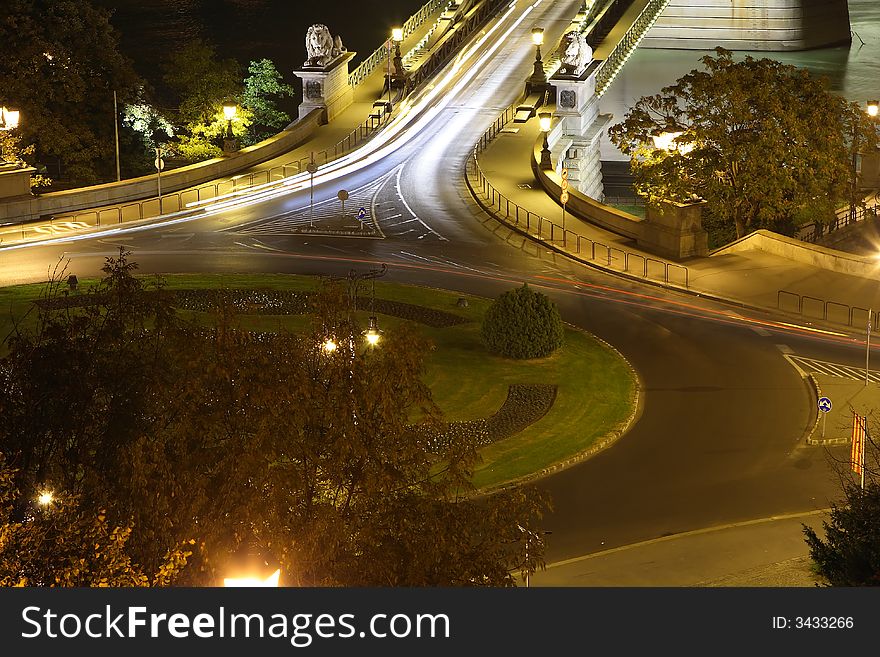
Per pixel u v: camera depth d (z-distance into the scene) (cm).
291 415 4109
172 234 12338
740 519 6744
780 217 12631
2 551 3884
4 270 11094
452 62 18512
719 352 9338
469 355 9100
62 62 14875
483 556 4169
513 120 16300
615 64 18812
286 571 3797
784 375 8881
